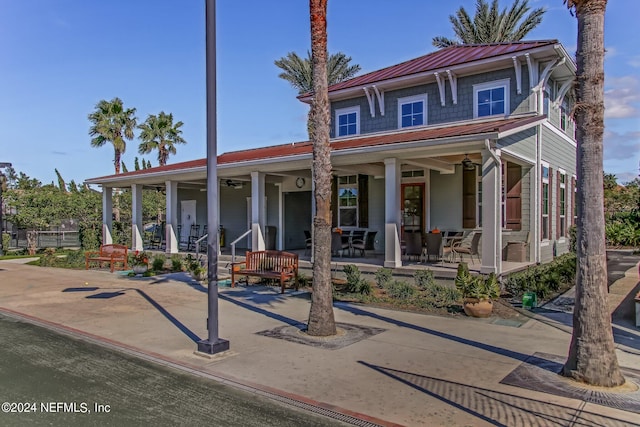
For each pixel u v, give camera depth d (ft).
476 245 43.32
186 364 19.47
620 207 106.63
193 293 36.45
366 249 52.95
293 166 46.52
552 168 50.21
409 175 54.80
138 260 49.08
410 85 53.06
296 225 70.28
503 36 92.38
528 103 45.42
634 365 18.74
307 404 15.23
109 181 64.64
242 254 58.65
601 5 16.62
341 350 21.02
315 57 23.53
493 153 33.68
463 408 14.65
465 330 24.20
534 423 13.52
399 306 30.09
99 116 106.11
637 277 44.37
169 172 55.01
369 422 13.84
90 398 15.93
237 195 71.77
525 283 31.71
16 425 13.78
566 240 56.54
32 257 69.92
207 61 21.26
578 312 16.93
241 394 16.19
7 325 26.99
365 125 57.00
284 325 25.82
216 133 21.38
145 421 14.06
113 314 29.30
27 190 80.18
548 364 18.70
